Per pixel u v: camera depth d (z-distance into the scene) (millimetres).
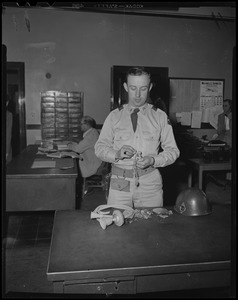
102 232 1404
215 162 3842
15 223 3609
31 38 5688
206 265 1148
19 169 2926
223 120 5332
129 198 1947
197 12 5605
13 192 2719
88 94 6035
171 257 1192
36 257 2787
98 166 4316
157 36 5988
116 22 5848
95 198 4473
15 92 6258
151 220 1543
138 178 1934
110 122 2010
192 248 1266
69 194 2773
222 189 5094
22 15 5562
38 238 3201
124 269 1108
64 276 1084
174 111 6160
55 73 5887
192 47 6102
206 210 1623
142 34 5957
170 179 5340
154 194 1984
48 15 5660
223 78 6281
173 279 1164
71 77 5938
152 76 6078
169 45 6027
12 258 2754
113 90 6004
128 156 1817
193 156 5004
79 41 5844
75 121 6059
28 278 2443
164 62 6078
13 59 5711
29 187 2729
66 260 1164
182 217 1585
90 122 4414
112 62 5992
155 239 1343
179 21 5965
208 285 1187
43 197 2750
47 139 5969
